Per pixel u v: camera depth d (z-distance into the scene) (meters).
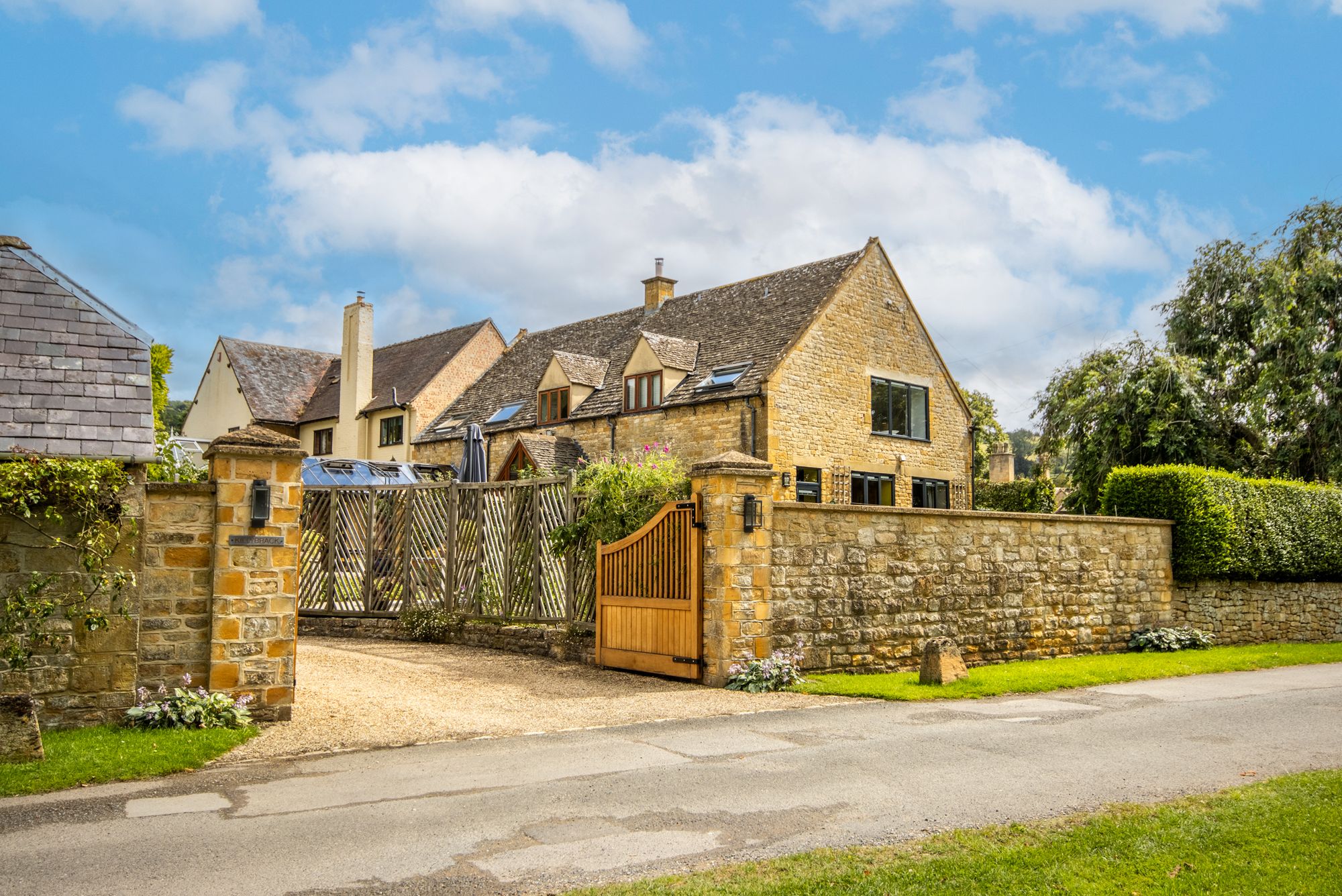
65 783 6.19
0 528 7.41
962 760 7.04
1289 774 6.62
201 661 8.15
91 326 8.37
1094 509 24.77
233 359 39.47
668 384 23.12
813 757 7.12
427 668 11.48
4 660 7.37
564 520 12.70
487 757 7.07
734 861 4.83
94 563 7.65
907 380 24.50
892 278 24.47
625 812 5.67
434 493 14.54
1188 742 7.78
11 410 7.58
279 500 8.41
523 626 13.03
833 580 11.48
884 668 11.88
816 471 21.72
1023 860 4.79
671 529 11.02
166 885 4.48
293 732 7.90
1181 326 25.19
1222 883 4.49
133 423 8.00
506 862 4.81
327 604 15.22
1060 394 25.97
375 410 33.97
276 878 4.58
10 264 8.30
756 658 10.55
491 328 35.28
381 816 5.57
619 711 8.99
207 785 6.27
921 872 4.61
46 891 4.39
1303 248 23.67
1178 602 16.11
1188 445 23.23
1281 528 17.28
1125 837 5.13
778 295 24.42
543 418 26.53
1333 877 4.55
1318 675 12.46
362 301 35.38
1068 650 14.22
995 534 13.35
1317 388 22.23
